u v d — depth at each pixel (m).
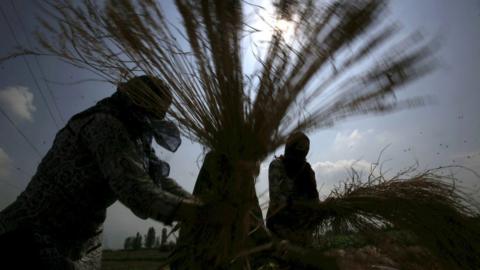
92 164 1.38
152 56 1.27
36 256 1.32
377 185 1.85
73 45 1.31
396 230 1.69
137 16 1.24
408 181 1.82
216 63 1.23
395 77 1.07
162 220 1.21
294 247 1.30
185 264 1.28
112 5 1.24
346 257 1.35
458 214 1.73
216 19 1.17
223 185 1.26
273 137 1.25
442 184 1.83
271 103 1.25
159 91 1.36
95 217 1.46
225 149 1.28
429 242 1.65
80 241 1.44
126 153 1.30
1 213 1.42
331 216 1.77
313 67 1.18
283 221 1.58
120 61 1.31
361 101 1.13
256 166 1.27
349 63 1.13
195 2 1.16
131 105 1.42
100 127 1.33
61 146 1.40
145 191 1.22
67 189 1.38
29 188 1.41
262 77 1.25
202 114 1.31
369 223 1.73
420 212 1.69
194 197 1.30
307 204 1.75
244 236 1.21
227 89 1.26
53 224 1.38
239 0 1.19
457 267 1.62
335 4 1.13
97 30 1.29
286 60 1.22
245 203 1.23
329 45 1.14
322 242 1.69
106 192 1.45
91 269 1.52
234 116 1.27
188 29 1.18
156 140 1.62
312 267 1.26
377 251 1.54
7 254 1.29
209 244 1.22
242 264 1.21
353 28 1.10
